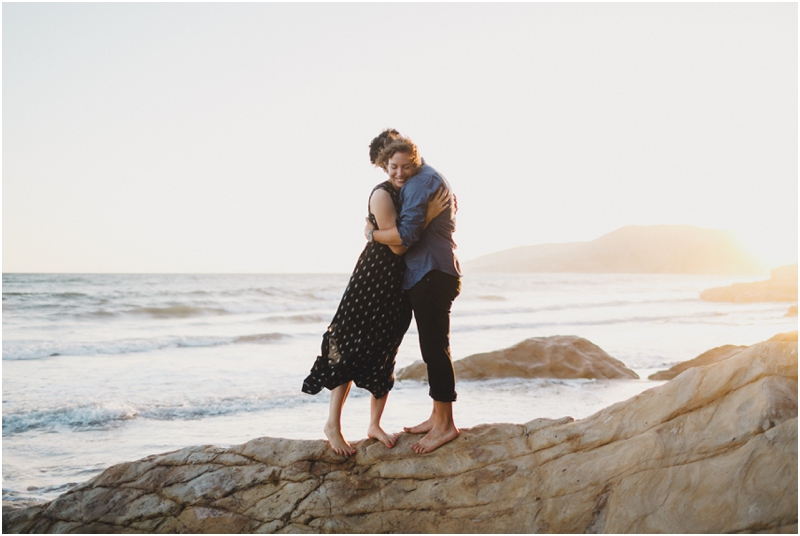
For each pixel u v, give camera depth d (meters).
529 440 3.58
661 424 3.16
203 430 8.02
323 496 3.47
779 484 2.60
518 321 25.91
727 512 2.66
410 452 3.68
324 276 93.81
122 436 7.73
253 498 3.51
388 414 8.77
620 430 3.31
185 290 39.59
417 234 3.55
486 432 3.73
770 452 2.69
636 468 3.06
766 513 2.57
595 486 3.12
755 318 28.06
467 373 11.59
